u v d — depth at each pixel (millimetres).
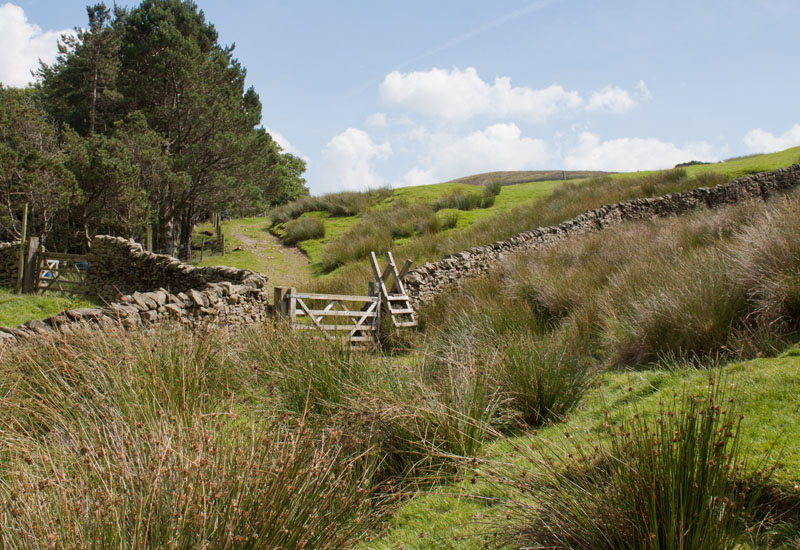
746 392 3711
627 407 4152
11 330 5340
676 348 5512
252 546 2311
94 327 5457
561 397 4715
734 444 2395
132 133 25484
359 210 28969
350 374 4820
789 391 3551
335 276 15867
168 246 27938
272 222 33406
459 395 4324
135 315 6695
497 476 3084
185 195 27766
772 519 2475
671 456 2320
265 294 10922
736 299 5656
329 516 2793
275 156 43188
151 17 29047
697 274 6254
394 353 8773
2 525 2121
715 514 2209
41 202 20141
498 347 5594
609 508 2402
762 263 5734
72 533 2117
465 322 7473
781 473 2682
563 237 16250
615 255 10094
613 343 6234
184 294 8047
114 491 2418
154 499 2289
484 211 25812
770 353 4723
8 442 3256
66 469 2752
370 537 3064
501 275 11133
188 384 4402
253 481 2568
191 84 28000
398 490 3652
